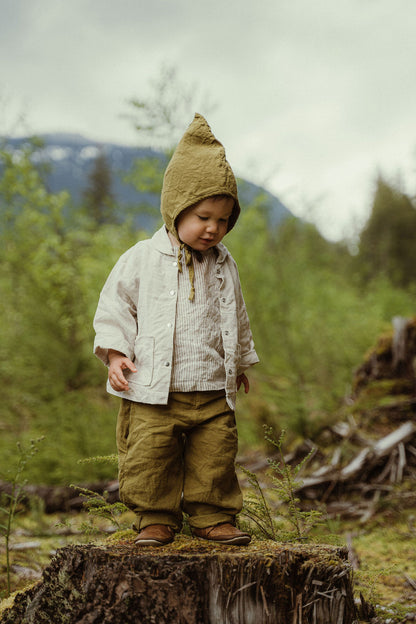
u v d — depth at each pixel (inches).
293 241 321.1
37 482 220.5
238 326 105.3
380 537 164.7
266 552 85.0
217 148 98.1
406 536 162.7
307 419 235.6
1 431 248.4
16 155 312.0
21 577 127.6
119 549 86.7
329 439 228.5
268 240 315.6
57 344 278.7
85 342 287.4
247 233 313.7
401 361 245.6
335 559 85.2
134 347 96.3
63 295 299.4
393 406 227.8
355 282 443.8
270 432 118.2
